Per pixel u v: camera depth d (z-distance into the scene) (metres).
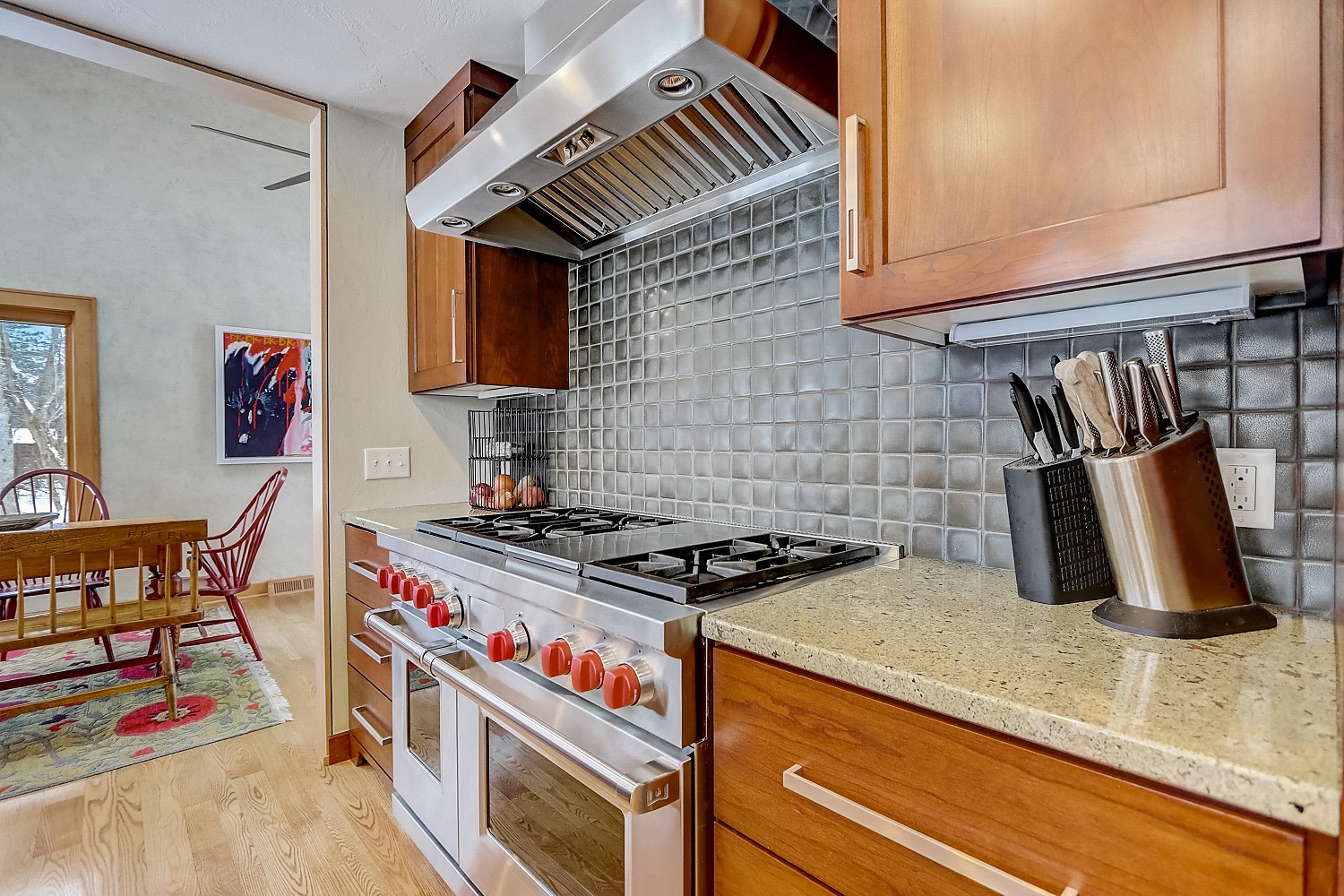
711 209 1.54
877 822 0.63
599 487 1.96
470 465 2.37
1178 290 0.77
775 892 0.75
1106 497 0.77
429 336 2.07
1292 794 0.41
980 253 0.76
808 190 1.36
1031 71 0.72
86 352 3.68
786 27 0.99
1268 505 0.83
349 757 2.09
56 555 2.12
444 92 1.88
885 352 1.23
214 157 4.12
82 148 3.69
